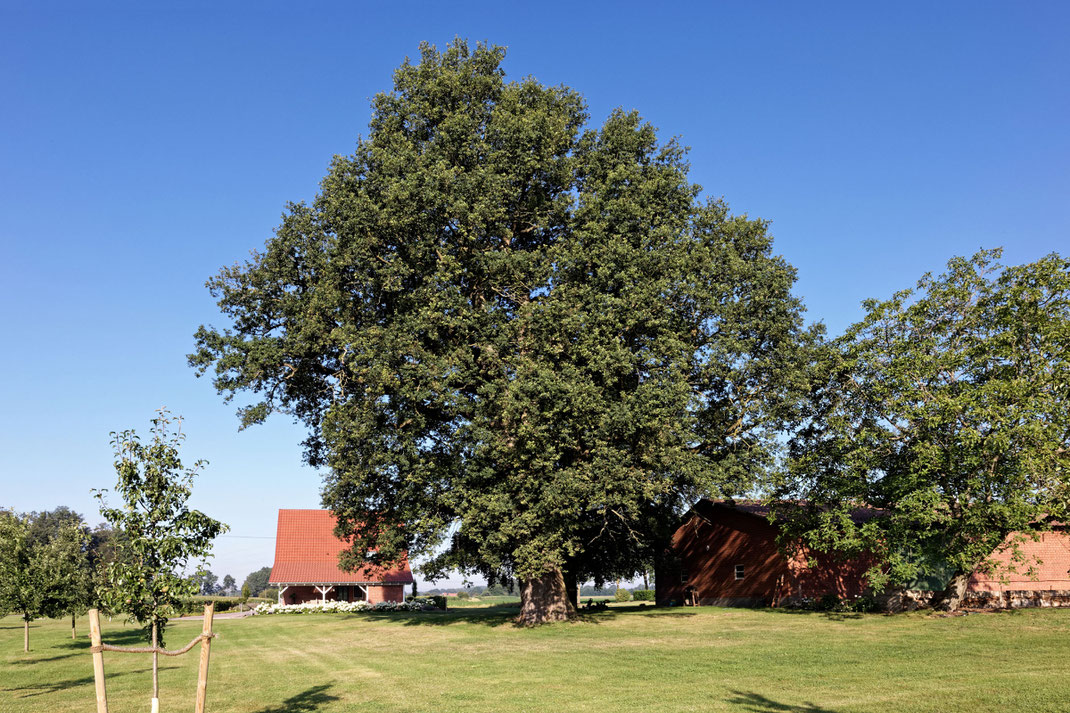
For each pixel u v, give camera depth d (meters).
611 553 37.31
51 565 26.92
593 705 13.09
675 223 29.02
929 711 11.58
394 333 26.25
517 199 29.77
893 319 26.31
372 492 29.88
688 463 25.89
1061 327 23.03
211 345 28.25
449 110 30.56
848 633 22.45
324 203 29.19
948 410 23.67
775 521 30.75
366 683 16.52
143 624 10.58
